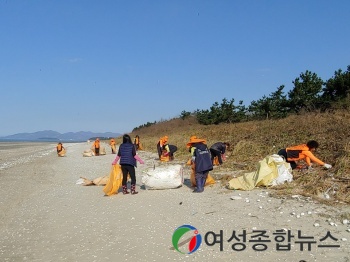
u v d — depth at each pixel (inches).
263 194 396.8
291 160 464.8
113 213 372.5
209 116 1915.6
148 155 1053.2
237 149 680.4
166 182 472.7
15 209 413.1
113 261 247.9
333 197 360.2
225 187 455.5
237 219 323.3
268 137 735.1
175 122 2524.6
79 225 337.7
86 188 531.2
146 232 305.6
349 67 1130.7
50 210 401.4
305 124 756.0
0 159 1214.9
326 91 1140.5
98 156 1208.2
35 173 749.3
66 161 1043.3
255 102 1637.6
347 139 548.7
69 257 259.3
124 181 460.4
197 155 451.8
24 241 299.9
